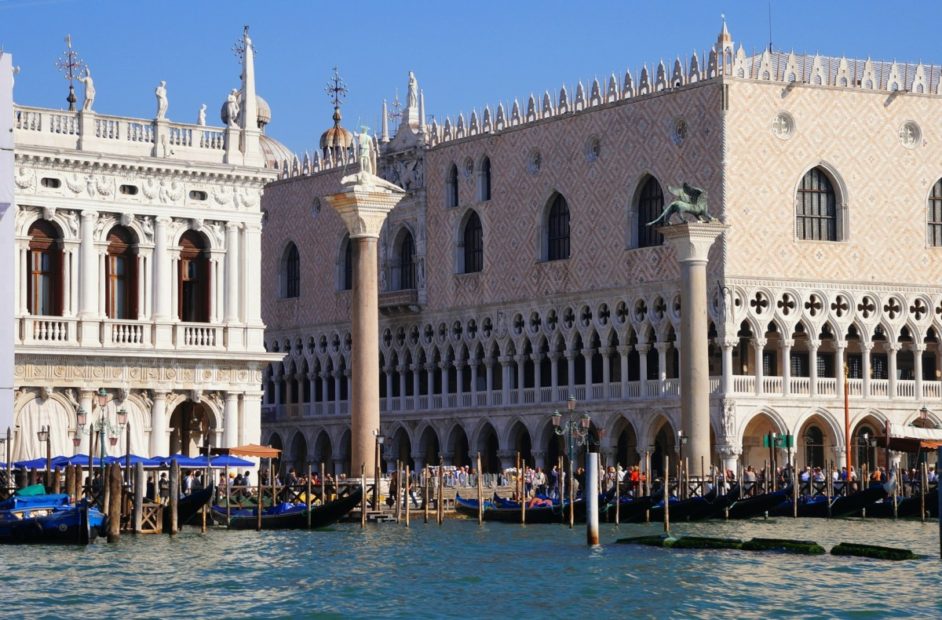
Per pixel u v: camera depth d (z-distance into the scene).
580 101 123.19
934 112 120.44
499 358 129.25
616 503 93.06
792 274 116.00
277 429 147.00
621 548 80.50
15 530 79.94
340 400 140.75
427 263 135.25
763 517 98.38
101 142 98.12
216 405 101.31
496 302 129.25
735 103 114.56
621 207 120.12
